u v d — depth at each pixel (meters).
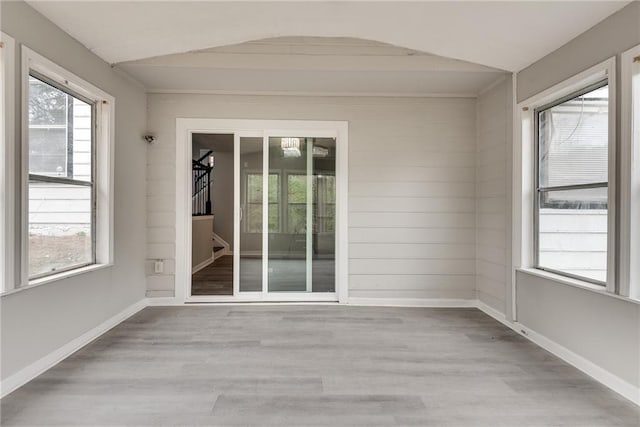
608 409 2.22
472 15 2.70
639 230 2.38
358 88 4.38
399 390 2.43
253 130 4.61
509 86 3.81
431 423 2.07
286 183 4.70
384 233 4.59
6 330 2.37
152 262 4.48
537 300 3.33
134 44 3.20
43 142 2.84
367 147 4.59
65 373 2.65
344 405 2.24
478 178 4.57
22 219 2.47
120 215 3.84
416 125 4.59
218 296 4.68
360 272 4.59
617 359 2.46
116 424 2.03
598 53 2.66
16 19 2.43
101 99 3.48
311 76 4.00
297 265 4.71
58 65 2.85
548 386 2.50
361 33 3.06
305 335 3.47
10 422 2.04
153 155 4.48
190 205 4.64
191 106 4.51
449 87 4.33
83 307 3.19
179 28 2.96
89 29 2.91
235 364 2.82
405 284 4.59
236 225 4.68
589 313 2.70
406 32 3.00
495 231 4.13
